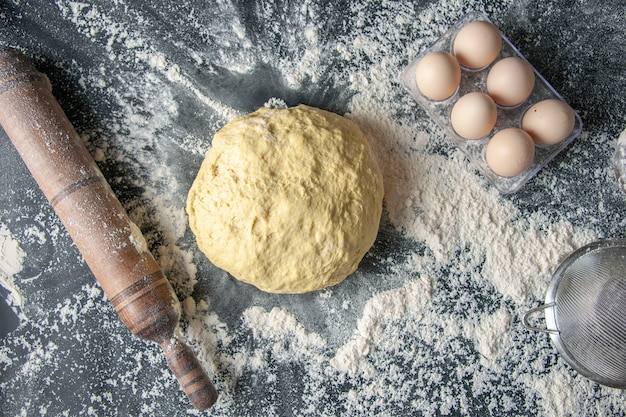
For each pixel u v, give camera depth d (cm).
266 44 70
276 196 60
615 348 62
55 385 69
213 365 68
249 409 69
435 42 67
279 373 69
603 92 69
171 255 69
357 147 63
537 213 69
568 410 69
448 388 69
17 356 69
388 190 69
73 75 69
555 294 66
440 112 67
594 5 70
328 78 70
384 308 69
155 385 69
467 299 69
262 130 61
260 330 69
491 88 64
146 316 61
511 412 69
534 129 64
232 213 60
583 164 69
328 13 70
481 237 69
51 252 69
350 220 61
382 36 70
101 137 69
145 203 69
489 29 63
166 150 69
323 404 69
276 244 60
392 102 69
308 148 61
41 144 62
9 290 69
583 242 69
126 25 69
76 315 69
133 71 69
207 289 69
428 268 69
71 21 69
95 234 62
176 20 69
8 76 62
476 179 69
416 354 69
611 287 63
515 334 69
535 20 70
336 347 69
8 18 69
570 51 70
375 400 69
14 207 69
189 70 69
